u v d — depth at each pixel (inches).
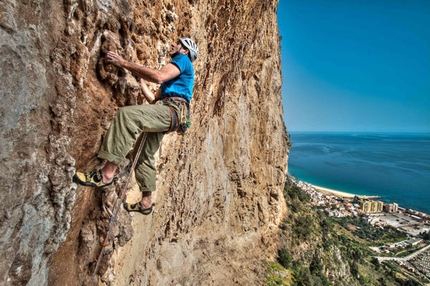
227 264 636.7
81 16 107.2
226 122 697.0
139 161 128.4
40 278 114.4
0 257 87.7
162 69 117.1
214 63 440.1
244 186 798.5
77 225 140.9
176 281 444.1
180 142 363.9
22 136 88.3
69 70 105.3
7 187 83.7
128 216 192.4
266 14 692.7
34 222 100.0
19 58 83.0
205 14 331.0
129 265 261.0
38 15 90.0
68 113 106.4
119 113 105.7
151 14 177.5
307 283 798.5
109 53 121.2
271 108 939.3
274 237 918.4
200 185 555.2
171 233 467.8
